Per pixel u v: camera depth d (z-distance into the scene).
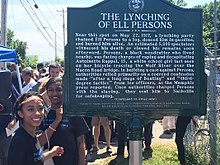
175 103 2.04
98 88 2.01
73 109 2.00
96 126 4.41
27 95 1.76
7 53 3.89
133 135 2.02
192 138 4.18
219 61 3.53
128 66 2.02
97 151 4.51
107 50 2.01
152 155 4.23
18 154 1.67
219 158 3.46
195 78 2.05
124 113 2.03
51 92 2.12
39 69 6.69
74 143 2.13
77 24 2.00
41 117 1.76
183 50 2.04
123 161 4.02
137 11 2.02
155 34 2.03
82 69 2.00
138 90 2.02
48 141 2.06
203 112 2.05
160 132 5.81
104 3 2.01
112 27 2.01
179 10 2.04
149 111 2.03
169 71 2.04
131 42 2.02
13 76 4.21
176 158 4.10
